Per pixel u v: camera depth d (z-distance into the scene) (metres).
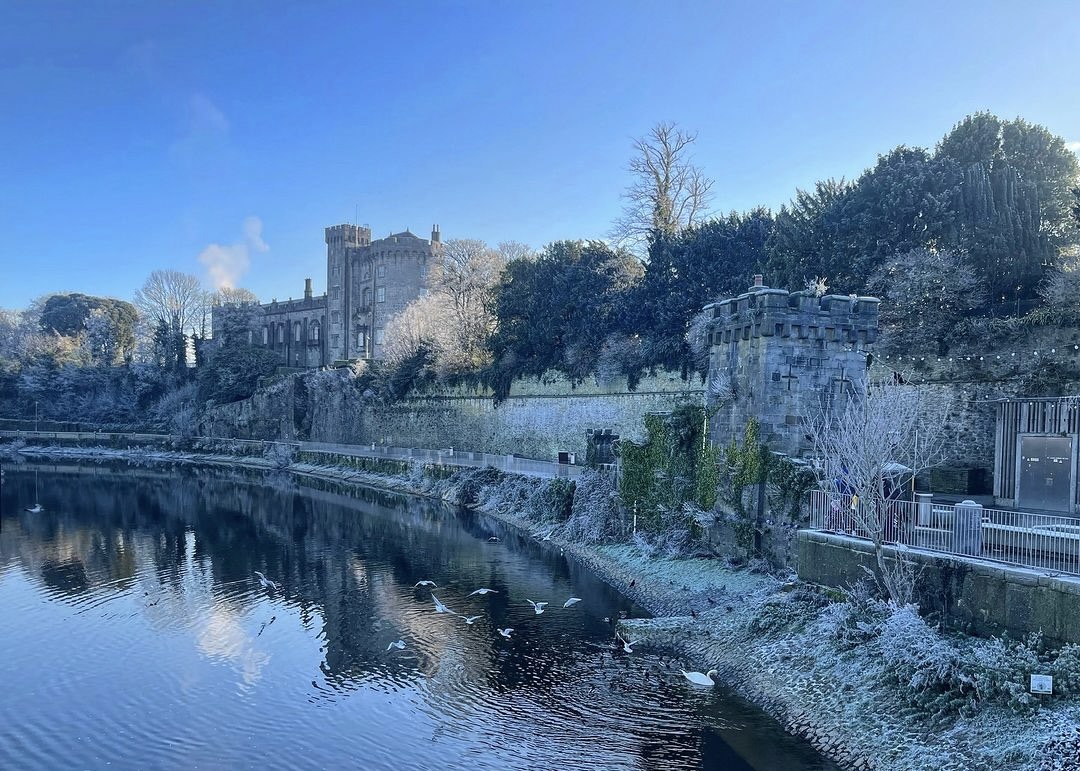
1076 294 26.36
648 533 30.08
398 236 106.25
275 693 18.08
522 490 42.72
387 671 19.22
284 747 15.38
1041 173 34.50
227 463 81.94
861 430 18.62
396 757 14.79
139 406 103.31
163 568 31.17
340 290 112.88
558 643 20.83
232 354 95.56
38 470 74.44
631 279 51.88
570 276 52.09
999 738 12.23
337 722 16.44
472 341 66.06
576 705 16.69
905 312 30.89
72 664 20.17
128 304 125.81
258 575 29.69
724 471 26.34
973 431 28.80
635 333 46.84
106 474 71.56
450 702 17.19
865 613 16.55
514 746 14.97
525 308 56.72
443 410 65.00
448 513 45.47
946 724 13.17
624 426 45.88
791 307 24.83
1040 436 24.55
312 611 24.61
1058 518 17.84
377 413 74.19
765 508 24.03
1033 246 31.52
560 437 51.31
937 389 30.03
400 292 105.06
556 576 28.61
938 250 32.00
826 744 14.26
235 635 22.36
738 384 26.23
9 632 22.84
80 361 104.62
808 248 35.84
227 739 15.78
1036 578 13.55
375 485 60.22
